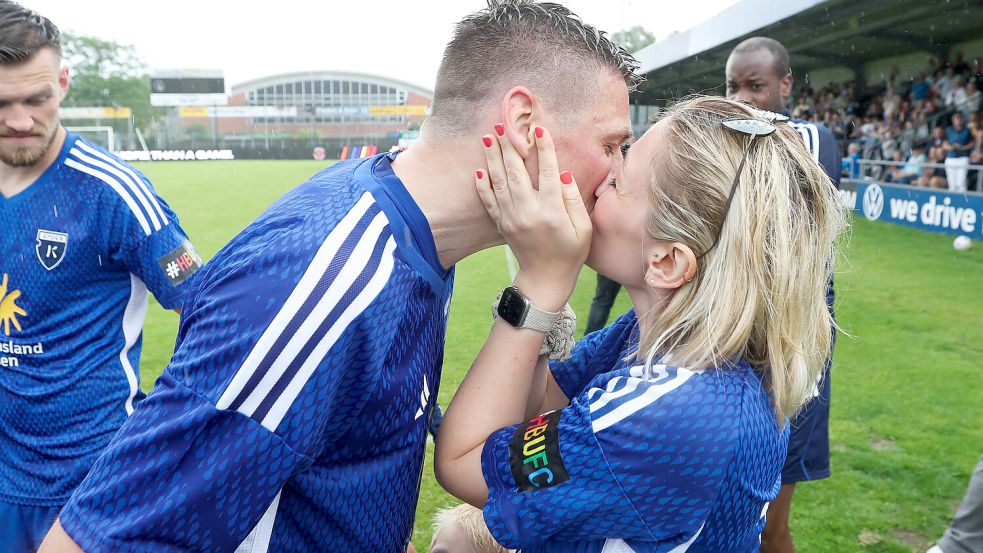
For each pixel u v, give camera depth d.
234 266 0.94
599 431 0.96
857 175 13.02
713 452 0.92
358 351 0.94
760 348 1.03
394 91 59.81
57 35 1.89
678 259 1.03
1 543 2.04
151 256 1.99
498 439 1.04
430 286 1.05
